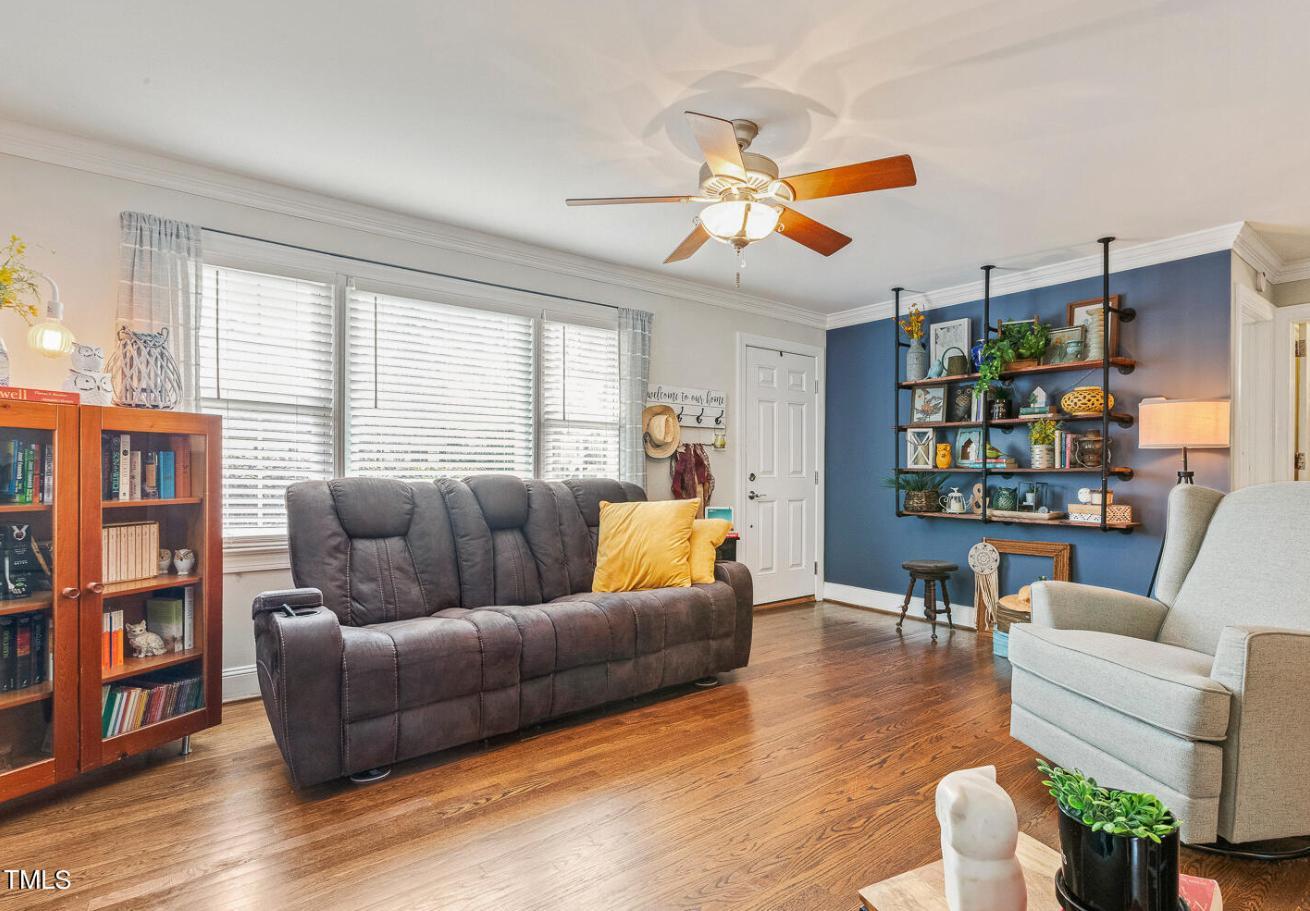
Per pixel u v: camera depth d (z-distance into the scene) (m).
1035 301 4.41
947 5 1.83
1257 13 1.85
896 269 4.39
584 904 1.66
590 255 4.13
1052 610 2.50
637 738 2.71
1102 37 1.97
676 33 1.97
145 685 2.39
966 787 1.02
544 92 2.30
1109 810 1.01
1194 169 2.86
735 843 1.93
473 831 1.99
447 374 3.69
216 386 3.02
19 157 2.59
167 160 2.84
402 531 3.03
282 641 2.14
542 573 3.37
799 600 5.50
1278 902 1.67
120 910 1.61
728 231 2.42
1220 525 2.49
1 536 2.06
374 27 1.96
